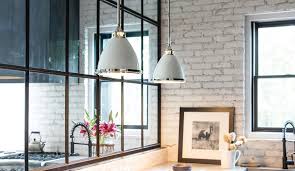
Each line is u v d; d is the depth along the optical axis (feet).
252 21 17.06
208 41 17.40
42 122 20.53
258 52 17.10
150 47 17.94
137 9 17.85
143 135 17.02
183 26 17.81
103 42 18.57
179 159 17.49
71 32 18.51
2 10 16.48
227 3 17.11
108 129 13.69
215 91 17.26
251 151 16.51
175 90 17.94
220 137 16.92
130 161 14.48
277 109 16.74
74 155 16.94
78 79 19.08
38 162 15.31
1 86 18.42
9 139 18.71
